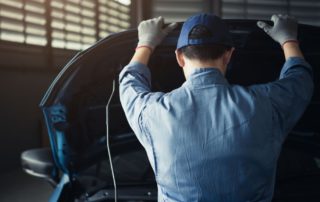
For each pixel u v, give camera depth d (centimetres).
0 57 455
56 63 555
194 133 100
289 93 103
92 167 166
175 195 105
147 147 108
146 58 119
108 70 142
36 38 515
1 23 457
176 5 719
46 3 523
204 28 103
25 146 500
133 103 110
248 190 101
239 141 98
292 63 111
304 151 171
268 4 739
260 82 154
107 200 156
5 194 385
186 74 109
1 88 459
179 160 101
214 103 101
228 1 724
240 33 135
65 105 140
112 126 159
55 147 147
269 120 100
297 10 750
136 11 720
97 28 651
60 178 164
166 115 102
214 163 99
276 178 162
